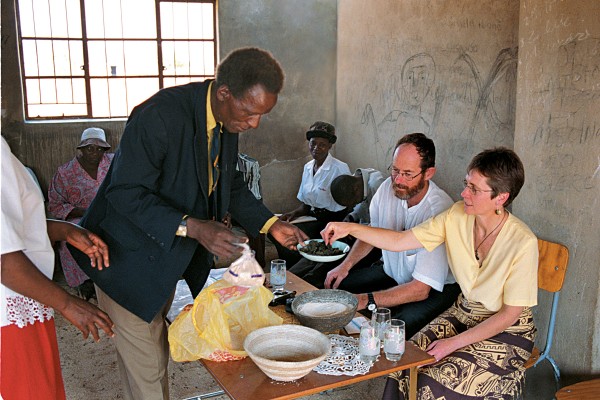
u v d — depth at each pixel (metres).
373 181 4.20
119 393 3.19
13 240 1.65
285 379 1.90
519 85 3.01
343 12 5.94
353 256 3.26
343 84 6.05
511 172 2.31
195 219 2.05
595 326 2.68
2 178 1.67
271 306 2.59
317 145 4.54
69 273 4.27
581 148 2.65
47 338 1.93
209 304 2.06
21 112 5.39
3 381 1.76
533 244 2.35
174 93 2.13
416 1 4.73
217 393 2.99
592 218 2.63
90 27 5.67
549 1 2.77
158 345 2.33
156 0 5.82
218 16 5.83
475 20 4.11
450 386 2.34
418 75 4.78
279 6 5.93
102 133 4.54
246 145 6.09
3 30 5.21
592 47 2.56
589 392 2.38
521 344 2.43
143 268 2.18
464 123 4.30
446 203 2.96
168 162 2.12
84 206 4.47
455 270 2.58
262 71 1.94
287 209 6.36
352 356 2.08
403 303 2.82
